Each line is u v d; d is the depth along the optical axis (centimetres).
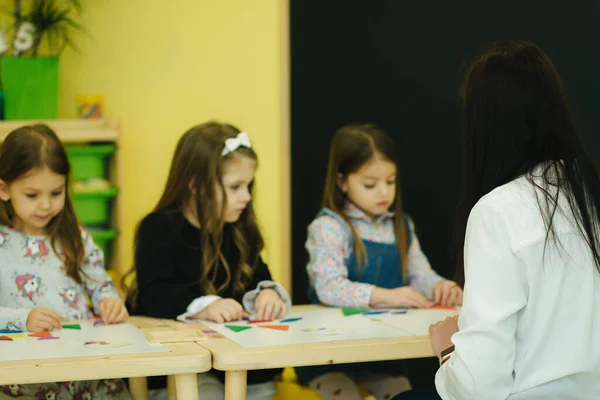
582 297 133
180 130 310
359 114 302
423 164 302
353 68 302
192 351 147
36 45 270
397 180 236
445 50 299
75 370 138
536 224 132
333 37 303
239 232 216
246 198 209
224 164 205
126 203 305
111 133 274
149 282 200
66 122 267
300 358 151
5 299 193
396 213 236
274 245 317
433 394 161
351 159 226
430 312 197
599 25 295
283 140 312
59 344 154
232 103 313
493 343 127
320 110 306
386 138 229
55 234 199
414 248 240
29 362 138
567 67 295
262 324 180
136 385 200
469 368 128
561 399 131
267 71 314
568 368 131
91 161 276
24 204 189
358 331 170
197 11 307
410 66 300
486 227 133
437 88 300
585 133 292
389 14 299
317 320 185
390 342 158
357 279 229
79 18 293
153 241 205
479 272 131
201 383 200
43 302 195
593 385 135
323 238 224
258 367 148
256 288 213
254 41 312
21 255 196
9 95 266
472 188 145
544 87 138
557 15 296
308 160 308
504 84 138
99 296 204
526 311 131
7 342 156
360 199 228
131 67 302
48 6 273
